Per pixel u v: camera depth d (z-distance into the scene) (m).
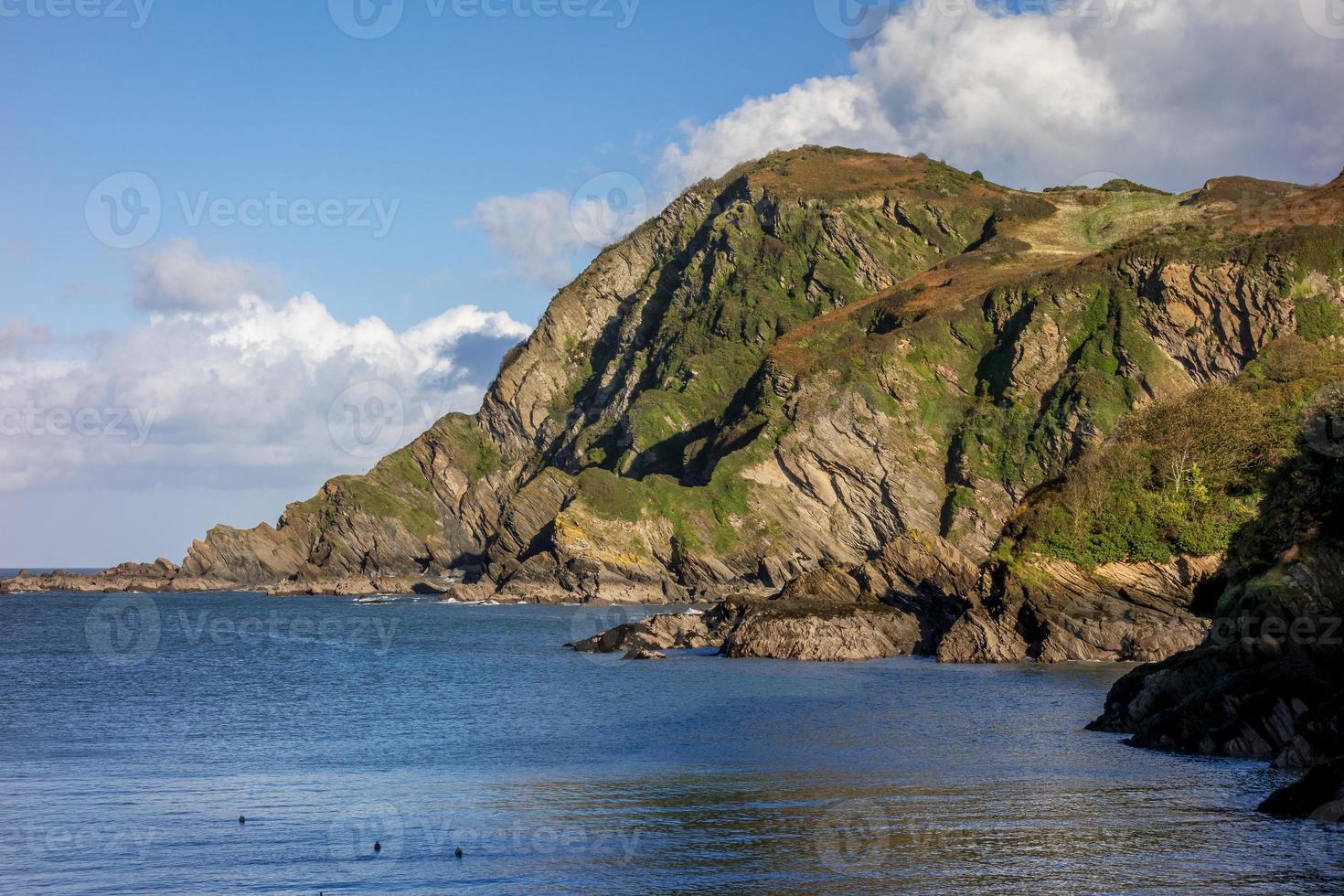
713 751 46.38
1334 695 39.97
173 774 43.62
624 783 40.00
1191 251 161.00
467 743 50.41
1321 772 33.28
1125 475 89.12
